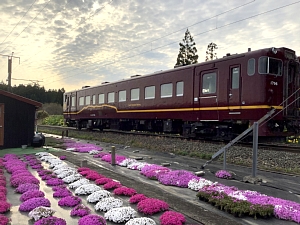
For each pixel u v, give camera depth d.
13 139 13.25
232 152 10.09
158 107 15.90
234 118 11.44
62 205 5.22
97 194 5.59
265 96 10.45
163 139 14.08
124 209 4.70
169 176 7.09
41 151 12.36
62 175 7.34
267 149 10.08
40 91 79.94
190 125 14.17
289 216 4.61
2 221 4.22
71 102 28.50
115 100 20.34
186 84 13.93
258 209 4.73
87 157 11.01
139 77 17.70
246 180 6.90
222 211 5.00
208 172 7.93
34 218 4.50
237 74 11.41
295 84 11.57
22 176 6.97
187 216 4.67
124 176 7.62
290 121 11.27
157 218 4.60
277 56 10.80
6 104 13.05
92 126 25.33
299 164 8.13
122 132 20.44
